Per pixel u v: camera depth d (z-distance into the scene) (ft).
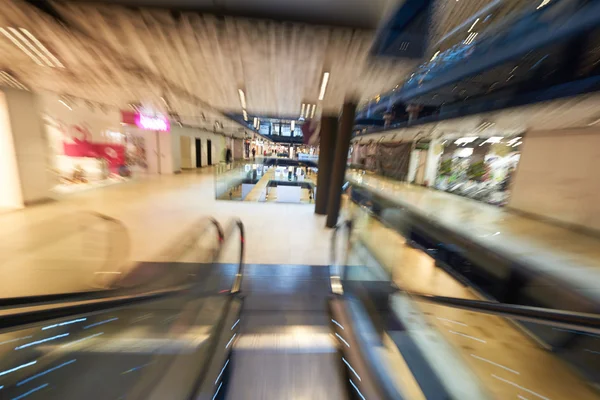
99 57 10.12
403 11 6.14
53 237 14.66
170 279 11.15
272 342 7.50
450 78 12.59
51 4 6.35
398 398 6.17
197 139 50.67
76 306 5.21
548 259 13.80
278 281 11.92
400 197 29.14
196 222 18.56
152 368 6.03
